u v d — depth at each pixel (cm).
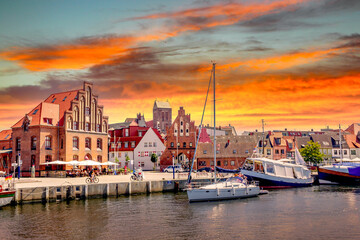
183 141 12138
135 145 13500
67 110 9012
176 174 9575
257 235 3944
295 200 6047
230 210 5212
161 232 4075
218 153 12081
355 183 8694
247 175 7712
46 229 4191
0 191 5216
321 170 8712
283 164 7956
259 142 14250
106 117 10056
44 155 8694
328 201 5950
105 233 4034
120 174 9475
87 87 9606
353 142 15150
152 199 6231
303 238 3834
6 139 10775
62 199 5938
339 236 3894
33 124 8762
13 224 4391
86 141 9506
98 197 6328
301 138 15450
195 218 4725
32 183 6462
